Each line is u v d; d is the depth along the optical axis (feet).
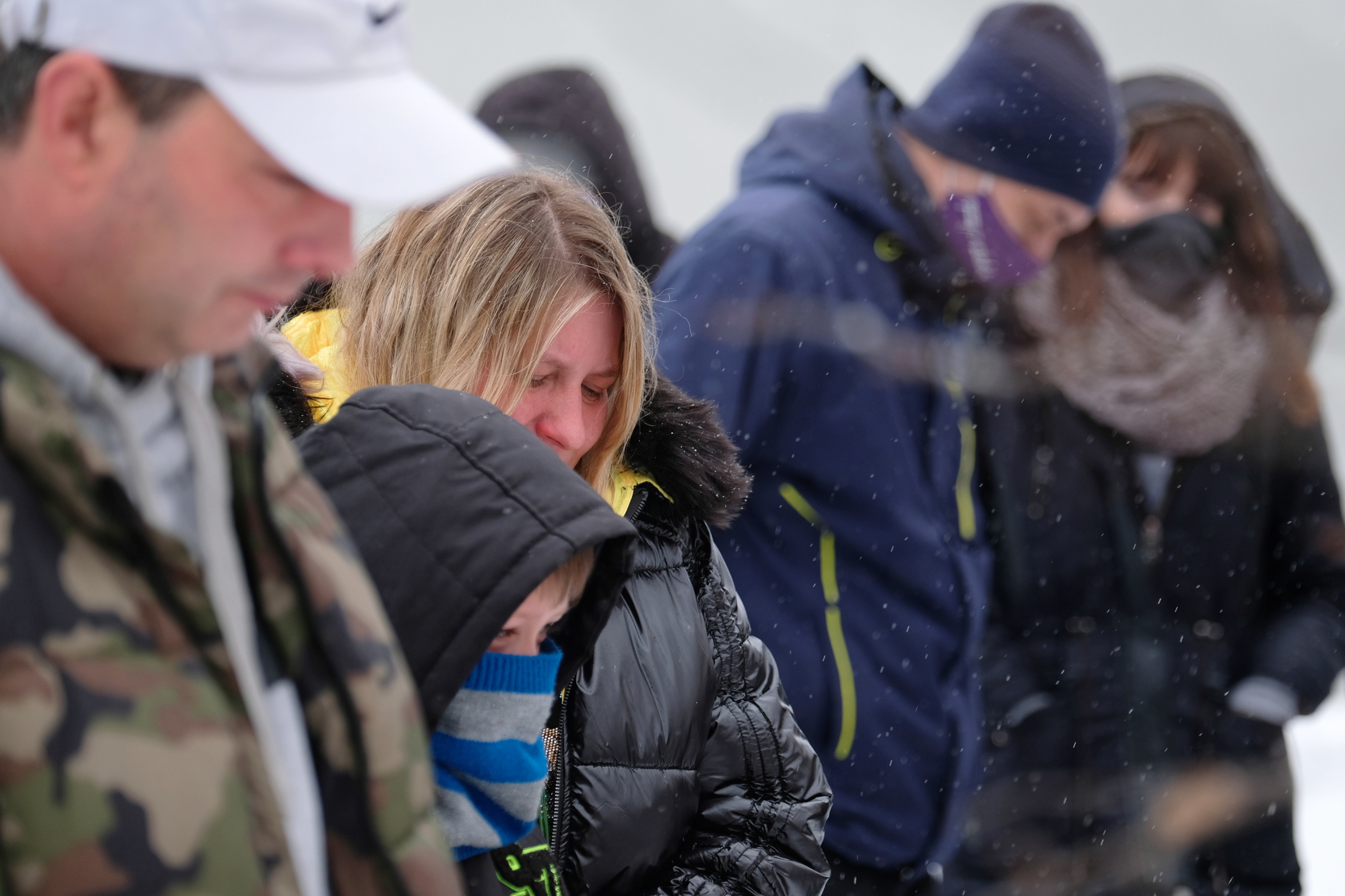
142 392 3.23
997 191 10.82
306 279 3.23
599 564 4.65
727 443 6.26
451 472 4.40
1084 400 11.26
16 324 2.85
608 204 12.84
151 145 2.88
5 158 2.91
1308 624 11.82
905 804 10.13
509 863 4.93
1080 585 11.34
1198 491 11.57
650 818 5.61
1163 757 11.36
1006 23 10.96
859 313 10.22
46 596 2.81
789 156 10.69
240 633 3.27
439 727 4.58
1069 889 11.25
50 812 2.73
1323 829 15.83
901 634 10.10
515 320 5.63
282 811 3.15
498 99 12.88
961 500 10.78
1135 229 11.42
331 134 2.96
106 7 2.85
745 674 6.37
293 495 3.56
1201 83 12.07
